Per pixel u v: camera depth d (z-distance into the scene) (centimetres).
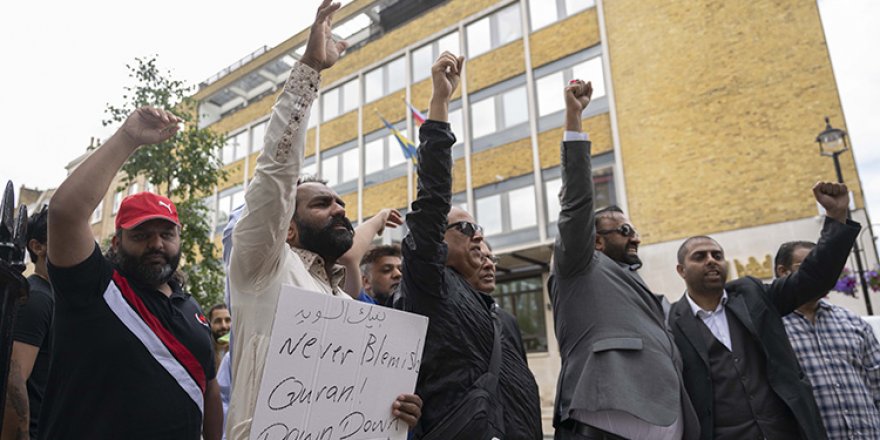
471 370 217
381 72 1870
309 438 161
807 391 297
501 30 1595
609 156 1325
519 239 1445
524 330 1492
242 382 182
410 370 195
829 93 1073
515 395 224
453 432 201
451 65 239
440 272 219
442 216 221
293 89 200
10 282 140
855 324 344
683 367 313
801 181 1077
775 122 1122
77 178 192
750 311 316
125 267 223
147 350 209
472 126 1595
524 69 1514
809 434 279
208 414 265
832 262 317
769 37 1153
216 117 2402
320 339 168
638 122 1284
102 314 203
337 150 1934
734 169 1151
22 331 234
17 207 161
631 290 287
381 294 395
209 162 826
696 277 325
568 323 285
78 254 195
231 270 196
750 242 1107
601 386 255
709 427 295
